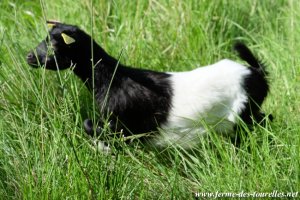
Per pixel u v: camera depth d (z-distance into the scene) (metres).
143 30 10.14
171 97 7.97
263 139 7.75
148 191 7.32
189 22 10.24
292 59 9.62
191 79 8.08
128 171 7.28
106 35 10.05
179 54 9.95
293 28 10.46
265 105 8.75
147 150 8.16
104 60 7.96
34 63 7.98
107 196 6.84
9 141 7.60
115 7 10.44
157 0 10.68
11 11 11.34
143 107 7.94
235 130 8.09
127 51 9.54
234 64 8.22
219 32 10.59
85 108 8.59
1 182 7.27
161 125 8.02
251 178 7.30
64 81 7.57
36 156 7.08
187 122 7.96
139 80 8.00
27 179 7.00
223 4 10.66
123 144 7.62
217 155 8.02
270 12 11.11
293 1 11.12
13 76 8.63
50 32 7.86
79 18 10.44
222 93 7.96
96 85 8.00
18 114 7.89
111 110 7.96
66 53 7.85
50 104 7.94
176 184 7.38
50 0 11.11
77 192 6.84
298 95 8.84
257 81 8.12
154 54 9.82
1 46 8.80
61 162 7.03
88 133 7.80
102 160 7.03
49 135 7.63
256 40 10.65
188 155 7.79
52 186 6.84
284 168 7.50
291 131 7.98
